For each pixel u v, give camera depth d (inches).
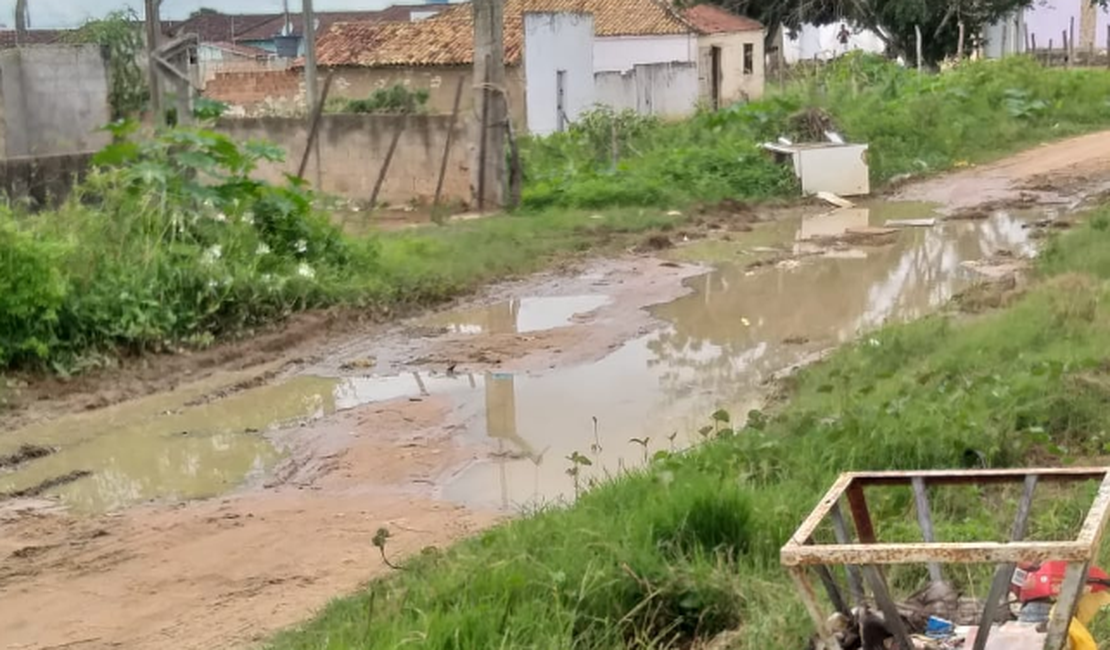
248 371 494.0
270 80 1480.1
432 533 322.3
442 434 411.8
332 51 1457.9
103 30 1185.4
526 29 1295.5
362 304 578.6
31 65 893.8
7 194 605.9
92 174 587.5
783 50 1980.8
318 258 609.0
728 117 1075.9
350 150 931.3
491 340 533.3
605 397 446.3
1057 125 1187.9
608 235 765.3
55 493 373.4
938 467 302.0
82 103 932.6
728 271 669.9
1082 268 552.1
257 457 399.2
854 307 575.5
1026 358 388.8
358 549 313.9
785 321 554.3
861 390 370.6
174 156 609.3
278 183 962.7
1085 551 155.3
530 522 284.0
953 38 1776.6
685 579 241.0
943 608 188.7
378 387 471.5
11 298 467.2
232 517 344.5
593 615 233.0
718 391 447.2
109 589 298.0
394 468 379.9
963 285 605.6
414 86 1393.9
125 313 499.5
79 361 480.7
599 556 248.7
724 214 853.2
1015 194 883.4
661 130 1107.3
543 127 1323.8
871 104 1125.1
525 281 657.0
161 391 470.6
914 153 1050.1
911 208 861.2
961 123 1120.2
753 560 256.7
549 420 422.0
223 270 542.0
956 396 346.3
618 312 581.9
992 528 256.8
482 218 826.8
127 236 545.0
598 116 1146.0
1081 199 844.6
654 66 1467.8
